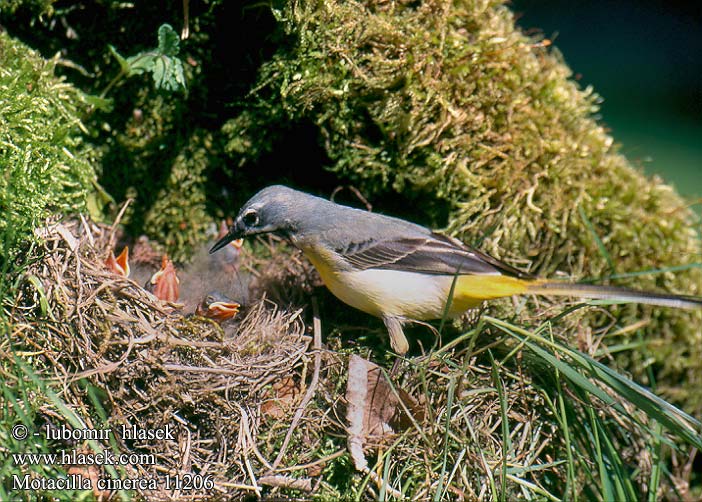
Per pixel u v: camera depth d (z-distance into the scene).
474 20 5.27
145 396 4.25
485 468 4.26
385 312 4.95
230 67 5.52
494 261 4.90
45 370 4.25
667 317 5.70
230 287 5.34
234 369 4.41
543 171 5.37
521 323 5.12
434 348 4.67
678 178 9.05
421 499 4.25
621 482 4.25
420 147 5.24
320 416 4.49
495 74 5.25
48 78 5.01
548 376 4.81
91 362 4.24
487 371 4.79
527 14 10.66
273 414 4.45
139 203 5.77
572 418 4.73
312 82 5.12
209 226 5.89
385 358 4.91
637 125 9.95
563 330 5.27
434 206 5.47
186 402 4.27
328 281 5.09
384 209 5.68
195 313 4.87
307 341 4.89
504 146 5.30
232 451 4.28
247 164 5.82
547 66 5.56
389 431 4.50
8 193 4.39
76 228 5.00
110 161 5.62
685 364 5.75
